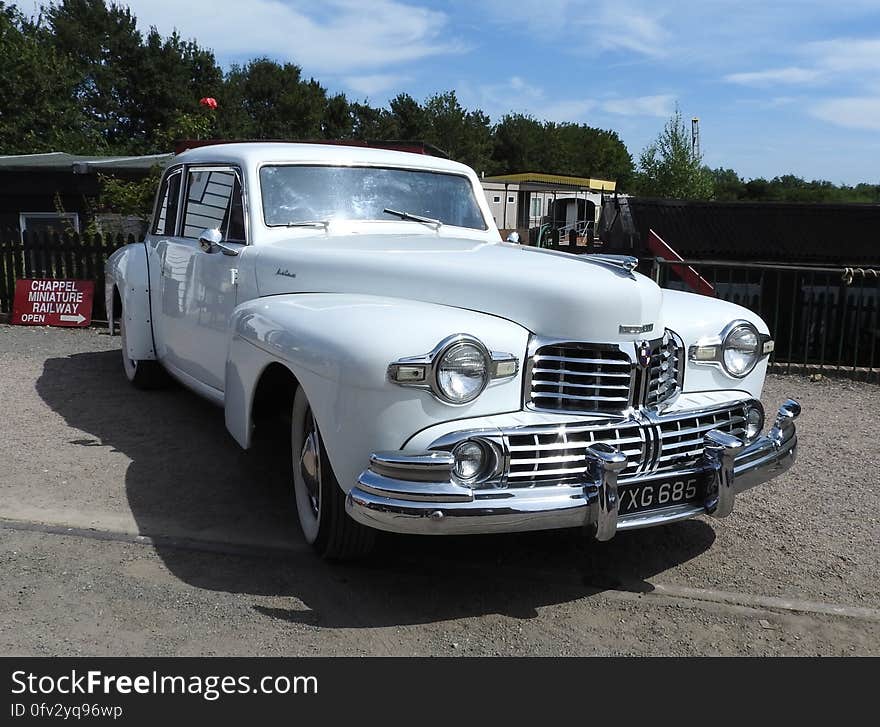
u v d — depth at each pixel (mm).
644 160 40688
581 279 3156
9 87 32750
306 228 4340
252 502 4133
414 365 2822
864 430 6105
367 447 2924
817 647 2975
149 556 3479
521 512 2834
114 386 6578
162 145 17516
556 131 94312
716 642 2988
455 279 3354
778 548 3842
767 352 3709
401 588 3291
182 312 5086
